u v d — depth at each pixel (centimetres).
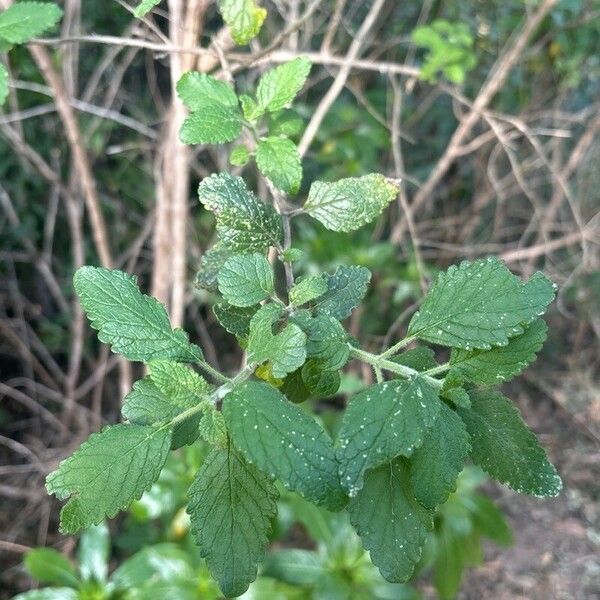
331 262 64
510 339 16
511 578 74
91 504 15
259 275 18
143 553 51
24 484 73
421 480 15
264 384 15
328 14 61
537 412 91
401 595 50
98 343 79
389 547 15
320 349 17
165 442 16
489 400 17
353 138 65
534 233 86
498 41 75
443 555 57
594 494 83
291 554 52
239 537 16
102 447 15
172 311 51
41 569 50
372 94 72
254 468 16
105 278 17
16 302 76
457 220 81
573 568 75
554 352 95
